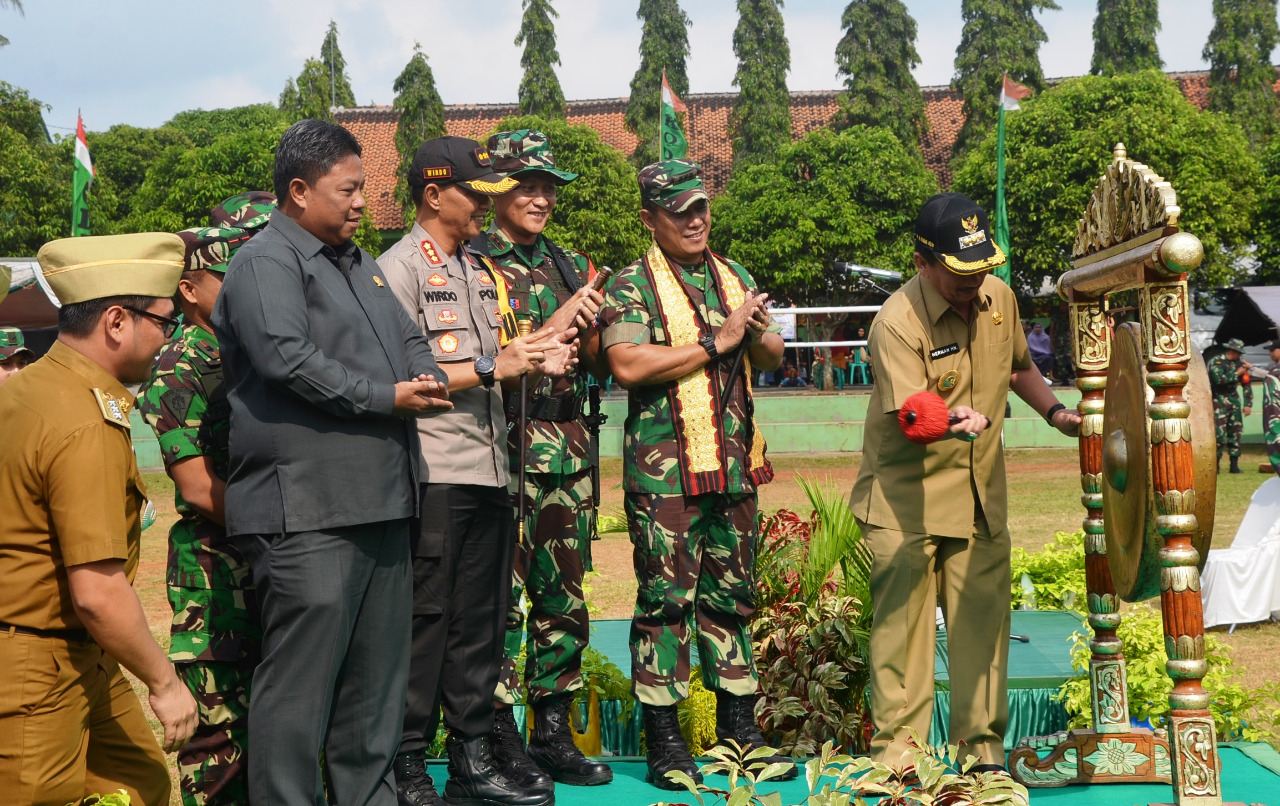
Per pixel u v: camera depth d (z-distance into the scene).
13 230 27.69
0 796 2.74
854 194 30.02
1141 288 3.02
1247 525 8.54
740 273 4.10
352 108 43.22
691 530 3.79
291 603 2.82
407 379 3.09
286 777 2.82
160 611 9.17
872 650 3.76
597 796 3.62
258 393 2.87
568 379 3.91
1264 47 38.19
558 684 3.86
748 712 3.90
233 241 3.29
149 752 3.16
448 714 3.49
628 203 29.94
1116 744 3.73
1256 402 22.94
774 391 28.03
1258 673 6.95
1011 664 5.26
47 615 2.80
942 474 3.67
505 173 4.00
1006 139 29.00
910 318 3.66
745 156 37.19
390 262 3.57
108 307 2.88
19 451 2.76
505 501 3.54
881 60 37.47
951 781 2.77
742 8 37.03
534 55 38.94
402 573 3.06
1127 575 3.18
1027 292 29.78
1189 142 27.14
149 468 19.80
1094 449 3.83
